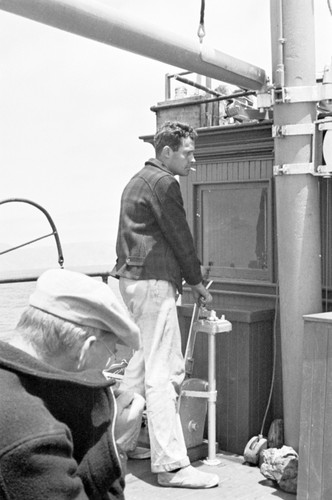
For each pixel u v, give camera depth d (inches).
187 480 142.3
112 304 61.2
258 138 164.6
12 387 55.5
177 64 133.9
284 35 144.9
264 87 151.7
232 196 176.1
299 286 147.1
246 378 161.0
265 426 163.6
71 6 108.6
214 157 177.5
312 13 145.5
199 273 148.1
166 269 144.8
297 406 147.6
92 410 60.7
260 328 163.3
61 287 60.9
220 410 165.9
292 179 146.6
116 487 63.0
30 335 60.7
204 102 176.7
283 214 148.3
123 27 118.3
